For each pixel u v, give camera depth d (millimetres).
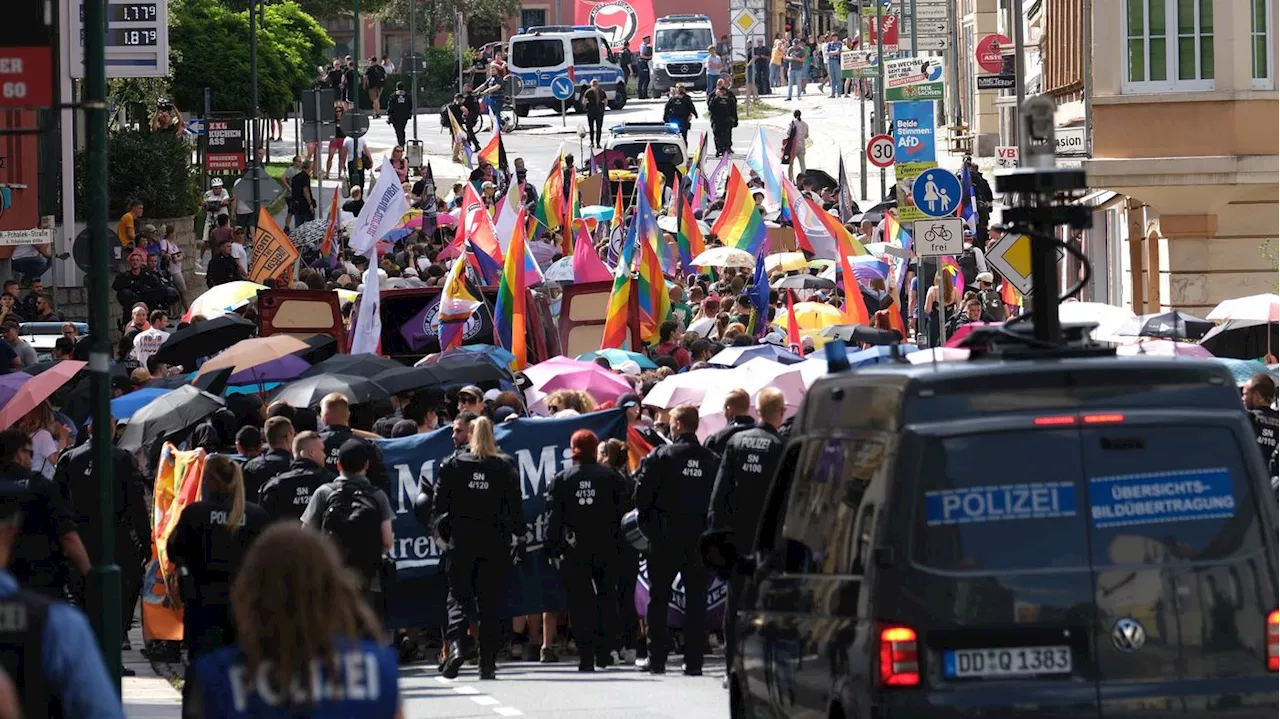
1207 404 22094
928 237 62281
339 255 100812
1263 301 55344
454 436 42062
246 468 39219
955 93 168125
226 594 31484
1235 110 76250
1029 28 120812
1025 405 21844
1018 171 25047
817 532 24047
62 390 56562
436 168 173250
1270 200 77812
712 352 57250
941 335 62594
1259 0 76750
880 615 21641
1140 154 77250
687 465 39750
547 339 69750
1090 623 21547
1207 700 21609
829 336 57250
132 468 41469
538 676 41312
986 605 21484
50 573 34719
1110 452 21797
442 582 44000
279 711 14859
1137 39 77188
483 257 74562
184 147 114250
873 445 22531
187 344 61969
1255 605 21781
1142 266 85625
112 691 15336
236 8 164750
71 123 97250
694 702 37000
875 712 21562
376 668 15078
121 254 99000
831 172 165250
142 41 92188
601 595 41281
